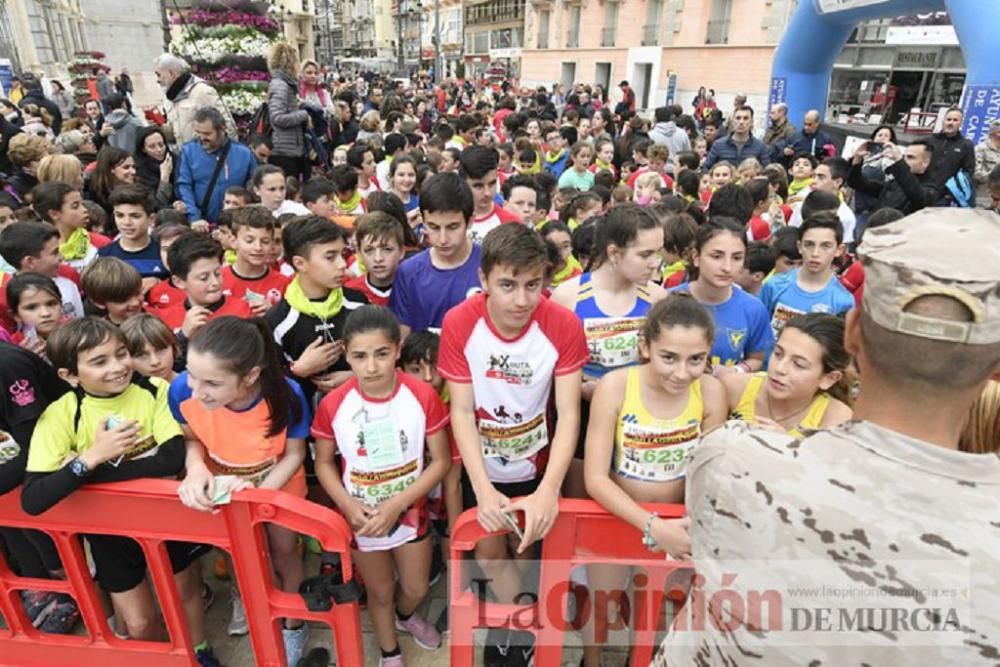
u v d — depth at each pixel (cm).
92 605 197
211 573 266
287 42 656
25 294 255
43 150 520
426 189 250
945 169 557
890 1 1014
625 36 2736
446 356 201
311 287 248
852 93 2023
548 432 229
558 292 250
